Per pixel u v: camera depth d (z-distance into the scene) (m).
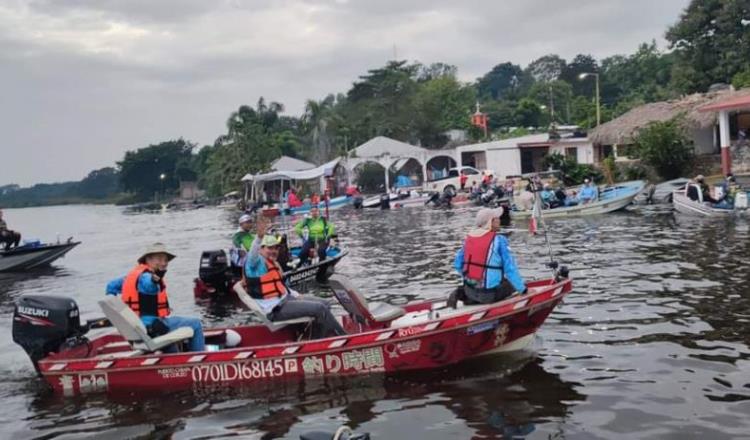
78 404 7.23
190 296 14.15
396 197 41.81
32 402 7.41
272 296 8.23
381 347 7.51
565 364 7.50
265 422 6.39
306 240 15.30
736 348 7.66
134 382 7.60
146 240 32.88
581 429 5.76
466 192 40.53
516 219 26.89
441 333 7.51
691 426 5.69
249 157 73.81
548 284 8.74
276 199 58.22
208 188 98.69
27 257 21.55
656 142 34.59
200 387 7.51
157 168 133.25
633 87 88.12
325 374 7.55
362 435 4.34
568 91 90.69
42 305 8.07
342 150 65.81
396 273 14.95
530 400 6.50
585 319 9.33
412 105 68.19
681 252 14.65
